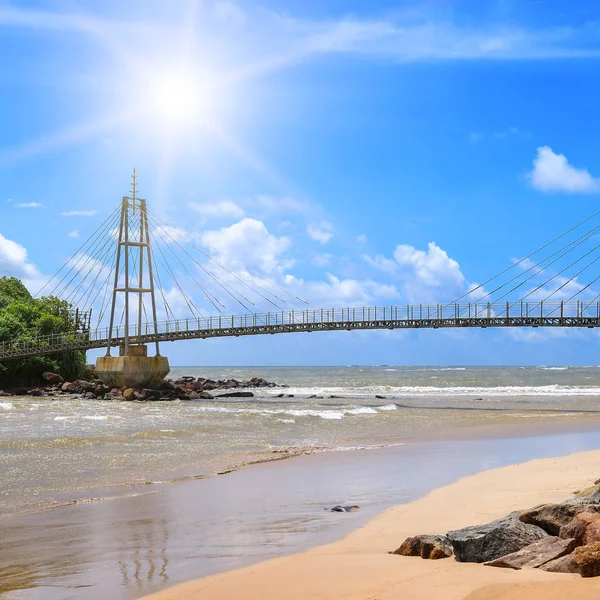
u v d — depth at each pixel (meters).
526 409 59.12
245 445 31.36
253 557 12.11
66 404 65.31
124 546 13.23
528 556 9.80
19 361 91.31
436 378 173.75
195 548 12.95
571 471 21.33
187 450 29.00
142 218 88.00
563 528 10.04
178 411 54.97
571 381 148.12
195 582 10.63
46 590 10.47
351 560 11.34
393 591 9.16
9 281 115.50
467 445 31.64
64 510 16.98
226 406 64.31
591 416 51.16
